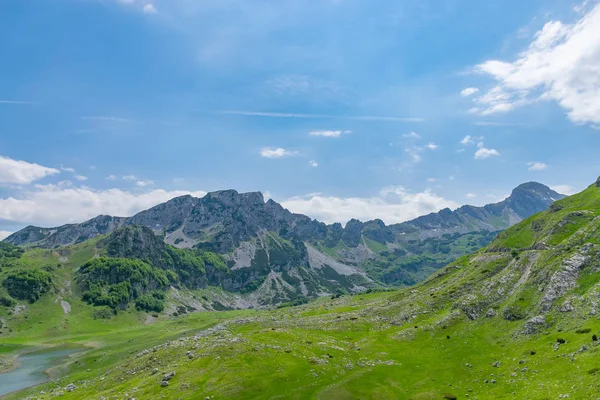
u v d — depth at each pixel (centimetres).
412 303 17575
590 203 17762
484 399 8556
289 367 11219
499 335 12256
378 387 10119
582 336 9675
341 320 17875
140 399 9775
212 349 12469
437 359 11894
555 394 7475
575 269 12562
